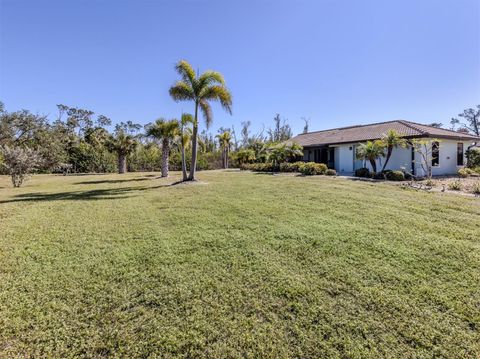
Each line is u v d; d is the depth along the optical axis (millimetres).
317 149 23266
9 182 17250
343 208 7023
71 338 2385
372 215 6273
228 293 3082
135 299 2982
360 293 3047
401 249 4242
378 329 2465
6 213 7223
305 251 4230
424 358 2127
